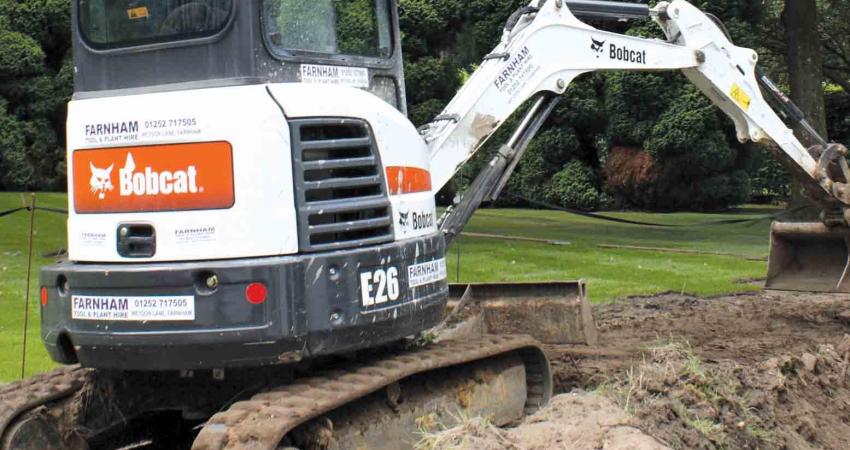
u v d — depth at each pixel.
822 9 26.25
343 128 5.38
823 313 11.30
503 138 18.23
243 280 4.90
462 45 23.12
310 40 5.53
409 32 23.17
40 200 24.31
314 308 5.04
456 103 7.31
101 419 5.85
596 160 28.39
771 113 9.34
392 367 5.51
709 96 9.23
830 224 10.27
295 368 5.54
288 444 4.85
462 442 5.11
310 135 5.19
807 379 8.07
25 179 27.58
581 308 8.44
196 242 4.99
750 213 27.81
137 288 5.00
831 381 8.37
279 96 5.08
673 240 19.91
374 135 5.55
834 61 28.77
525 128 7.73
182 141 5.02
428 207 6.04
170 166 5.04
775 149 9.41
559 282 8.53
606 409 5.76
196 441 4.60
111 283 5.05
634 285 13.55
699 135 24.47
